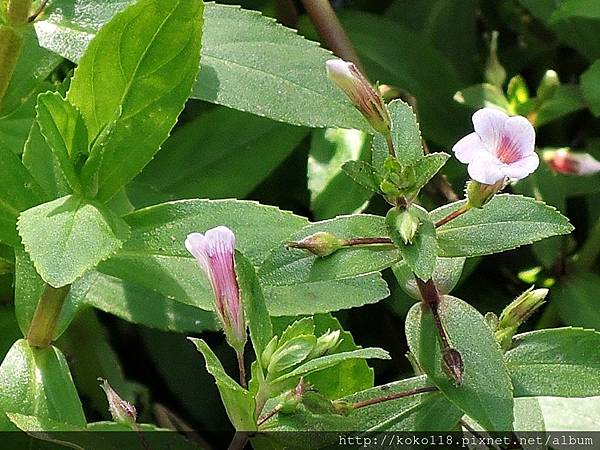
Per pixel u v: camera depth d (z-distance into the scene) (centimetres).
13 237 25
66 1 27
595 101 31
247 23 27
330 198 30
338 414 24
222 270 23
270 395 23
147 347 31
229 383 23
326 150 31
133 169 24
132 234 25
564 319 31
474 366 23
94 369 30
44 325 25
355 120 27
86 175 24
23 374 25
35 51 28
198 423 31
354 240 23
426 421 25
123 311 29
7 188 25
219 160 31
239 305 23
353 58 31
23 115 28
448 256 23
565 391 24
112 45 24
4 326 29
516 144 22
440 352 23
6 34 26
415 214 23
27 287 26
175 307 29
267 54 27
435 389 25
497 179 22
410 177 23
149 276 25
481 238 24
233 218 25
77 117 24
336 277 23
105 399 30
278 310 25
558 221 24
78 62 25
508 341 24
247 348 31
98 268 25
